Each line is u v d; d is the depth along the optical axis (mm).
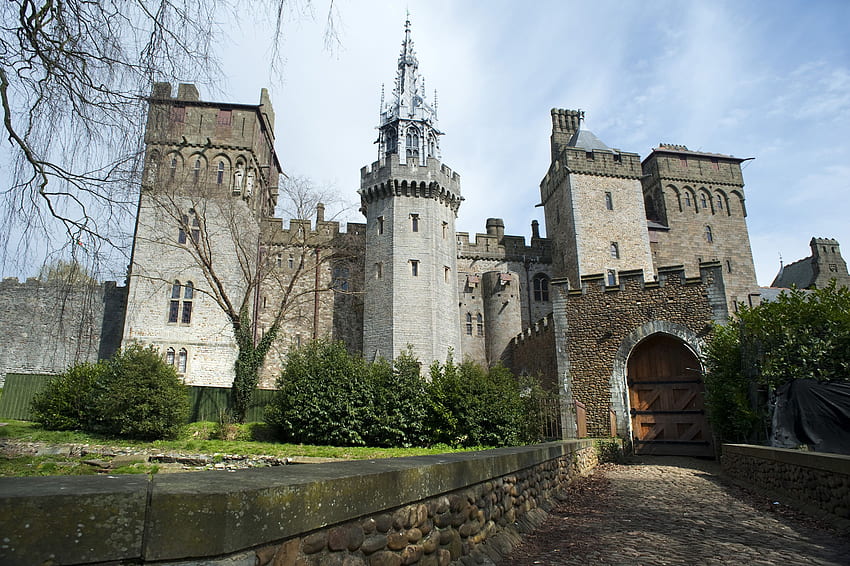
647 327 20328
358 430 18031
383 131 37375
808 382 11422
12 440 17531
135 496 2094
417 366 19203
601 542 6301
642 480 13125
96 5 6414
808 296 14523
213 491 2248
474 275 37250
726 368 16141
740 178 43000
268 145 36406
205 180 29078
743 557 5605
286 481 2658
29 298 33031
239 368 22375
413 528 3867
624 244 36406
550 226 40500
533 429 16578
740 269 40938
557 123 43438
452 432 16969
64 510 1938
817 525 7379
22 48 6555
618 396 20141
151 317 28031
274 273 30625
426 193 33531
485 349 36000
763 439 13789
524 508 7312
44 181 7137
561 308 21969
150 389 18734
